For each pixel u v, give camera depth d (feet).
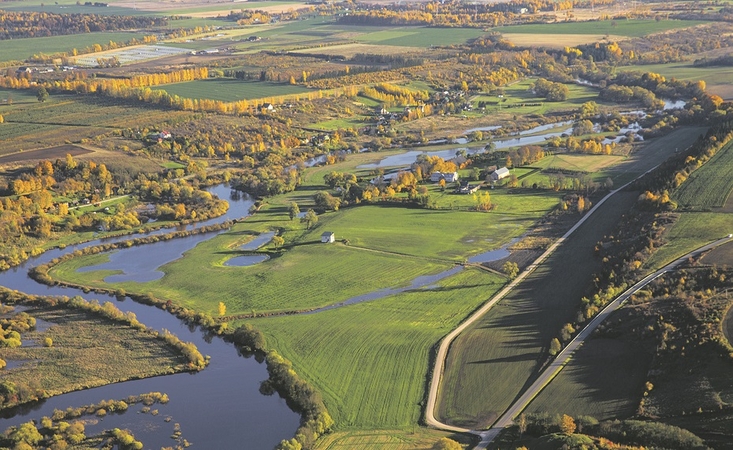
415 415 628.69
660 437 548.72
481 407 631.56
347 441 596.70
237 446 601.62
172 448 598.75
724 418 563.48
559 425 581.53
